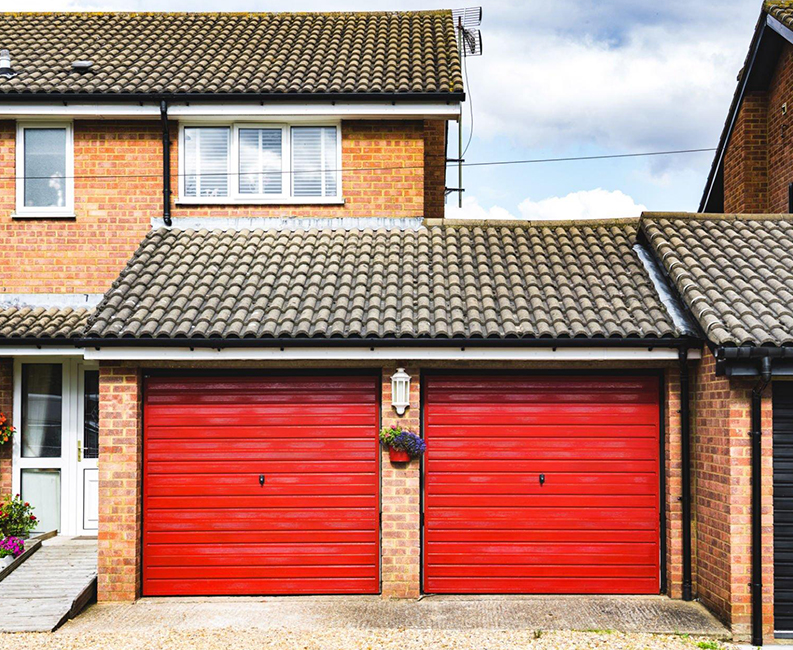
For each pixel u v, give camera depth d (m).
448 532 8.81
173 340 8.19
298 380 8.91
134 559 8.59
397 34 13.40
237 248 10.32
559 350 8.20
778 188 12.29
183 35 13.27
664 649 7.17
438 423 8.87
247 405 8.90
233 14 14.08
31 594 8.35
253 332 8.23
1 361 10.43
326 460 8.86
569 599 8.57
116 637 7.49
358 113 10.88
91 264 11.09
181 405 8.88
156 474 8.84
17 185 11.08
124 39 13.00
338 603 8.48
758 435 7.55
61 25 13.56
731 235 9.79
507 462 8.84
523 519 8.80
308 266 9.85
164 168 11.01
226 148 11.40
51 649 7.19
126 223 11.16
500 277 9.34
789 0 11.86
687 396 8.60
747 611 7.55
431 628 7.68
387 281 9.42
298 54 12.32
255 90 10.73
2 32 13.09
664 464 8.76
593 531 8.78
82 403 10.64
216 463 8.86
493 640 7.36
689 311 8.44
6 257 11.05
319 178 11.40
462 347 8.23
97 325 8.38
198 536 8.80
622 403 8.85
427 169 13.30
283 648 7.17
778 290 8.34
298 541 8.80
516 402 8.88
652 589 8.73
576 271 9.50
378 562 8.80
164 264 9.84
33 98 10.61
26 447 10.62
